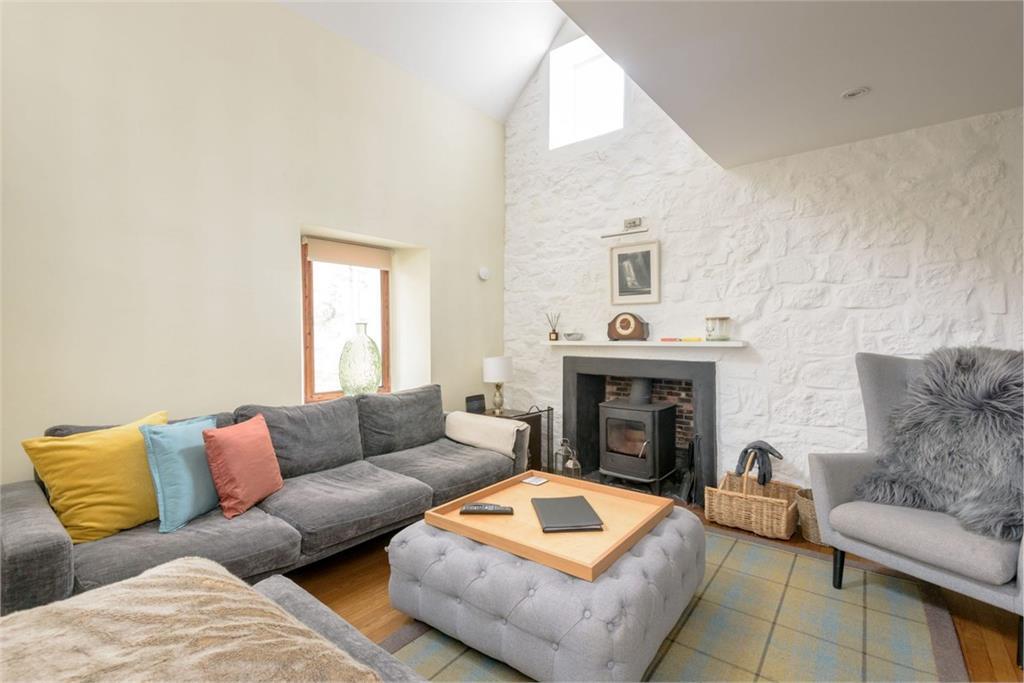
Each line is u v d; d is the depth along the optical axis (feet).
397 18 10.98
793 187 10.05
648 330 12.21
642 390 12.36
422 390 11.59
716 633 6.08
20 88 6.72
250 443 7.36
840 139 9.24
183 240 8.32
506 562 5.47
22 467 6.75
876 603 6.75
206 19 8.60
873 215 9.20
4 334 6.64
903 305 8.93
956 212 8.46
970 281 8.35
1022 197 7.95
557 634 4.66
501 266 15.06
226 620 3.02
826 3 5.32
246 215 9.14
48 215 6.96
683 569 5.88
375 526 7.56
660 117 11.98
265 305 9.43
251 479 7.10
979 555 5.40
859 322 9.34
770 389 10.34
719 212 11.04
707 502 9.89
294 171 9.87
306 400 11.27
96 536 5.84
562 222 13.85
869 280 9.25
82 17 7.25
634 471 11.69
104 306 7.47
